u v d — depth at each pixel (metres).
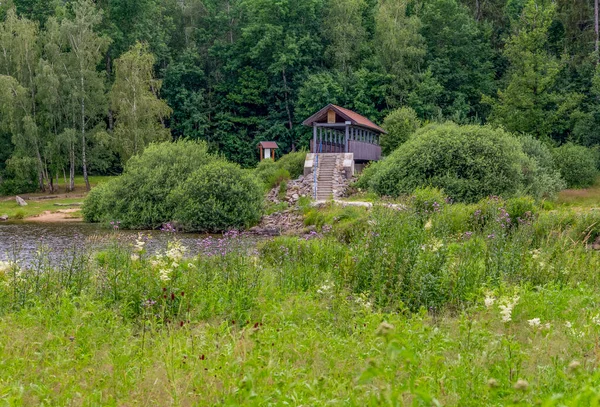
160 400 4.95
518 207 19.28
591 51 62.19
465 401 4.64
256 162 66.94
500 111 54.50
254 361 4.97
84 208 34.44
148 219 30.69
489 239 12.29
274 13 70.12
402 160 31.97
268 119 69.94
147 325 7.89
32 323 7.49
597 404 2.88
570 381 4.80
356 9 70.75
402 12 69.12
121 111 50.38
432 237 11.59
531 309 8.31
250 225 29.42
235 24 76.31
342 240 16.23
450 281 9.73
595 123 54.72
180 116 68.25
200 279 9.69
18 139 48.03
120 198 31.66
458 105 64.69
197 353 5.88
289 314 7.80
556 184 36.75
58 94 50.81
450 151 30.39
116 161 61.78
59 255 18.31
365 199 31.73
